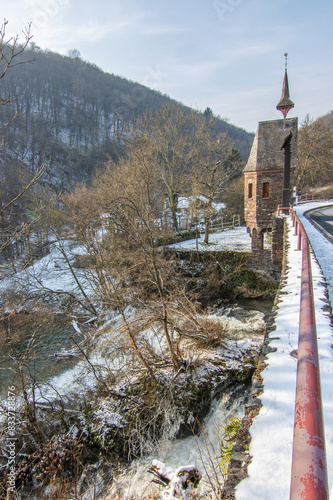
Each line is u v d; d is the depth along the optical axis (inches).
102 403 472.7
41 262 1135.6
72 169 2025.1
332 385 118.7
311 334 90.9
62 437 427.2
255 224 997.8
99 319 805.9
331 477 82.5
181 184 1282.0
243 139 3238.2
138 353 465.4
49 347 746.8
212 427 415.5
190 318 539.2
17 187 829.8
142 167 633.0
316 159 1771.7
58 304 905.5
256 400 121.3
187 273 989.8
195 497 222.7
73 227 874.8
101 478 393.7
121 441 423.5
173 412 428.5
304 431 53.5
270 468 89.7
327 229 573.6
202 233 1422.2
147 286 688.4
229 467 95.1
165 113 1373.0
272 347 156.2
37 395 537.6
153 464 304.8
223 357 514.0
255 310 855.7
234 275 983.6
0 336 577.0
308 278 158.2
